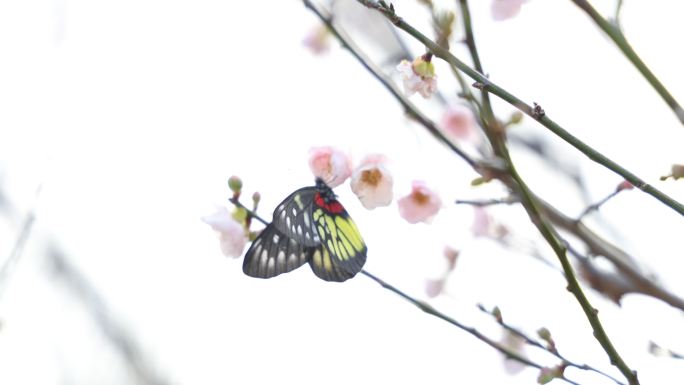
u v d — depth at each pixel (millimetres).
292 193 3021
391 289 3027
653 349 3029
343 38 3035
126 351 3205
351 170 3037
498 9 3072
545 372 3008
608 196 3039
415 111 3023
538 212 2982
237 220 3041
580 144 2969
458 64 2969
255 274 3025
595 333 2979
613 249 3043
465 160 3002
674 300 3031
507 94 2969
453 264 3092
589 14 3000
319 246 3037
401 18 2969
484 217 3082
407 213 3061
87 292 3238
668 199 2967
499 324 3020
